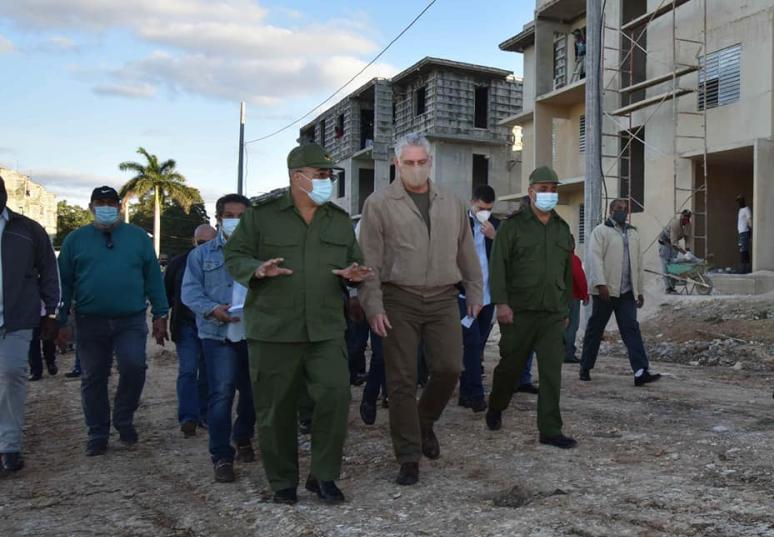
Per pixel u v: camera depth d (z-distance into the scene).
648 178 19.33
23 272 5.14
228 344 4.99
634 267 7.97
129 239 5.88
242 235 4.16
